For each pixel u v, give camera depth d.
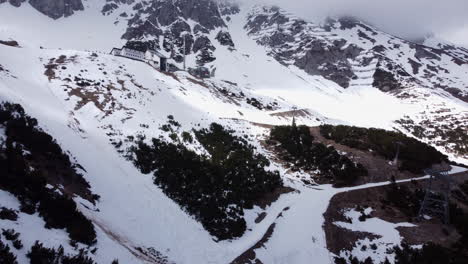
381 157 62.34
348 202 48.97
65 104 52.97
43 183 26.47
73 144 40.19
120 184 37.72
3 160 26.25
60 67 66.44
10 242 18.84
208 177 45.28
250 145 61.12
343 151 62.31
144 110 58.31
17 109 38.03
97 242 24.64
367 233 43.16
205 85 97.12
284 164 59.12
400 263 37.91
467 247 41.88
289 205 46.84
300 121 92.06
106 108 54.50
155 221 34.34
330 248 39.47
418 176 58.81
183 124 59.53
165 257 29.98
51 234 22.05
